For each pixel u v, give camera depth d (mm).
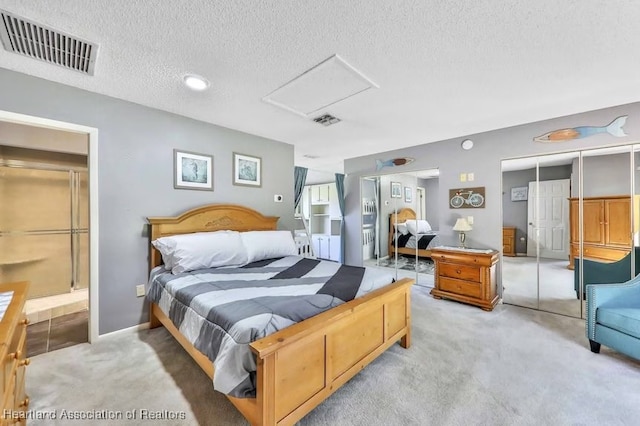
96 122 2303
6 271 3213
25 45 1635
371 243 4809
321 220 6582
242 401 1303
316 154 4652
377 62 1855
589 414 1472
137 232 2533
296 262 2789
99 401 1567
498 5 1335
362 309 1714
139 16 1393
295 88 2221
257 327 1272
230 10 1354
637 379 1773
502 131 3289
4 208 3197
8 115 1926
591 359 2025
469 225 3473
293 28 1500
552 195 3051
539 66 1907
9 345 999
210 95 2357
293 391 1287
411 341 2322
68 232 3590
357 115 2842
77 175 3672
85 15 1378
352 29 1512
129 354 2092
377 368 1916
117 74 1997
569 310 2961
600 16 1405
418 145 4055
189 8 1338
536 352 2133
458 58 1807
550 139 2967
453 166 3709
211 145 3072
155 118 2641
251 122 3043
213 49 1693
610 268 2740
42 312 2934
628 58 1802
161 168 2684
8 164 3215
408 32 1541
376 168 4598
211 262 2467
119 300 2432
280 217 3811
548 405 1543
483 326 2627
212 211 2977
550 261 3080
